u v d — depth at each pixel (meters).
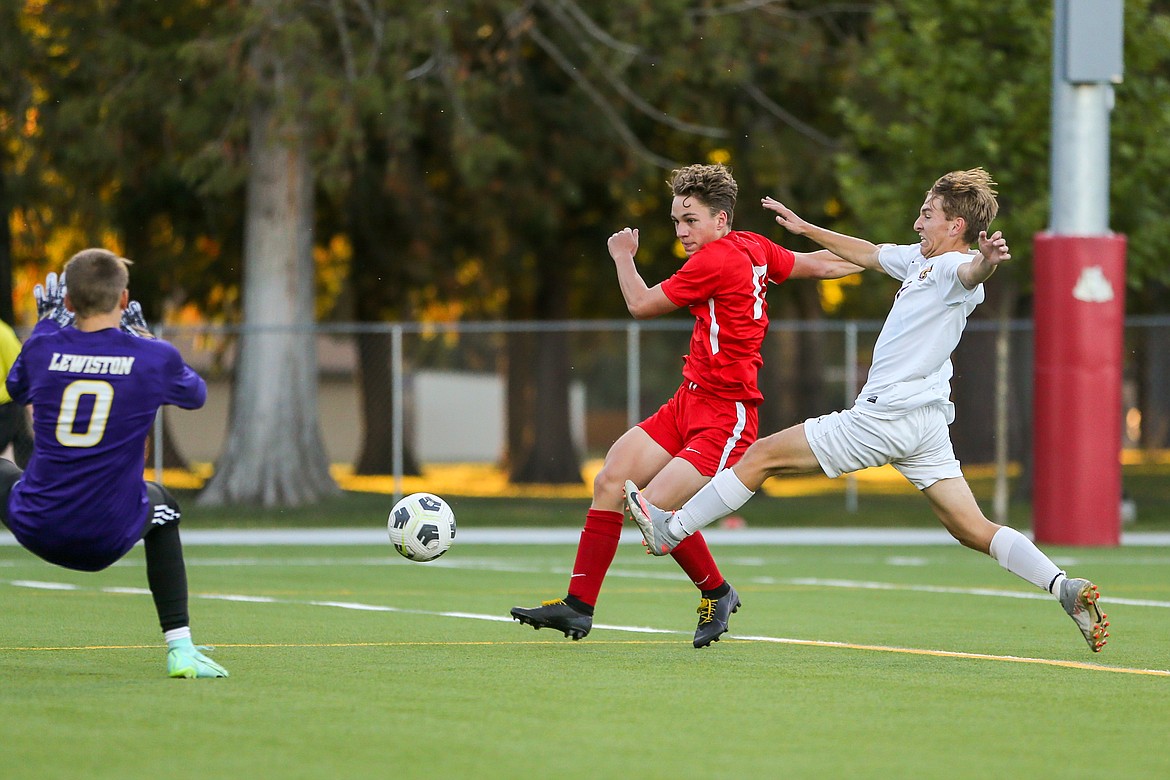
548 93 109.38
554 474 128.88
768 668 28.36
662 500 29.77
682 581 51.84
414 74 88.75
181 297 122.81
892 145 82.31
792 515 98.19
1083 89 67.44
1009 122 78.00
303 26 83.38
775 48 100.12
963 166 79.06
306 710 23.02
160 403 24.52
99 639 32.72
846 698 24.72
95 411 23.92
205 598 44.19
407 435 149.88
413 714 22.77
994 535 28.98
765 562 62.09
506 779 18.25
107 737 20.66
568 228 121.50
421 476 158.38
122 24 95.00
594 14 97.50
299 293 95.94
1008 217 78.81
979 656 30.61
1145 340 150.12
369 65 87.44
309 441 96.31
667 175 112.12
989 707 23.91
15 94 91.94
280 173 94.94
